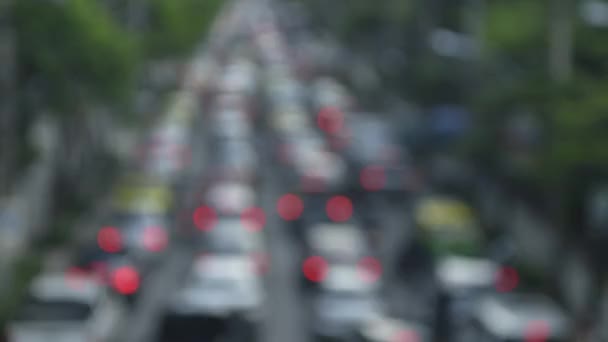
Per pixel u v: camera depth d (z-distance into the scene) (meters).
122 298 116.31
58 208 158.75
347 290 108.19
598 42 123.06
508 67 139.38
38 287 95.25
